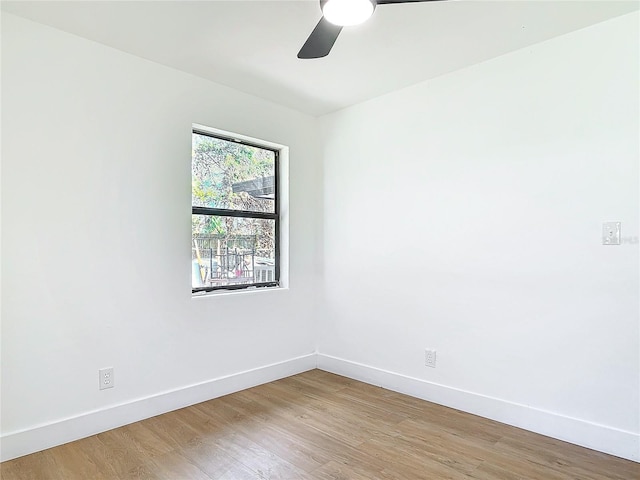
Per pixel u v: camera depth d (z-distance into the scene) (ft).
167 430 8.02
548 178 7.86
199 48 8.10
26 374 7.07
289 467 6.73
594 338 7.34
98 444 7.43
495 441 7.62
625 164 7.04
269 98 10.74
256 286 11.05
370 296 10.86
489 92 8.64
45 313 7.28
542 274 7.93
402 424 8.35
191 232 9.40
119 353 8.17
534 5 6.63
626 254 7.03
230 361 10.09
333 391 10.27
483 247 8.73
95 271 7.86
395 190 10.32
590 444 7.33
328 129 11.91
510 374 8.34
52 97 7.36
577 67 7.52
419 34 7.52
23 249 7.06
